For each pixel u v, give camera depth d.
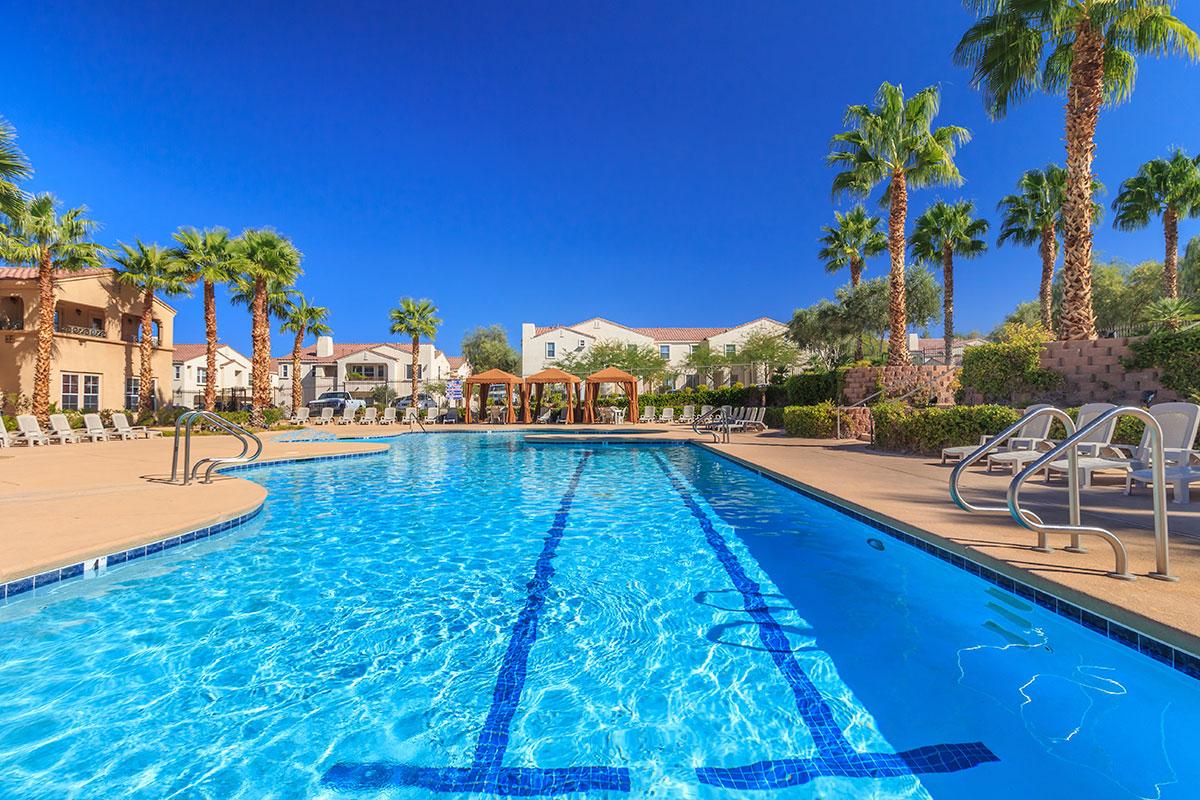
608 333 44.00
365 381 44.09
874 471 8.88
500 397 42.84
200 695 2.85
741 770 2.24
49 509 6.21
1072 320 11.52
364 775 2.24
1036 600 3.42
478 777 2.22
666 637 3.53
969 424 10.09
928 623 3.69
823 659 3.19
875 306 27.78
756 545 5.69
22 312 21.44
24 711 2.69
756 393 26.67
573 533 6.27
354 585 4.53
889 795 2.07
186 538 5.51
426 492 9.08
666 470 11.70
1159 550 3.29
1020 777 2.16
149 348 23.94
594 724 2.58
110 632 3.60
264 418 22.69
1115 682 2.84
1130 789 2.08
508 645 3.43
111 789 2.14
